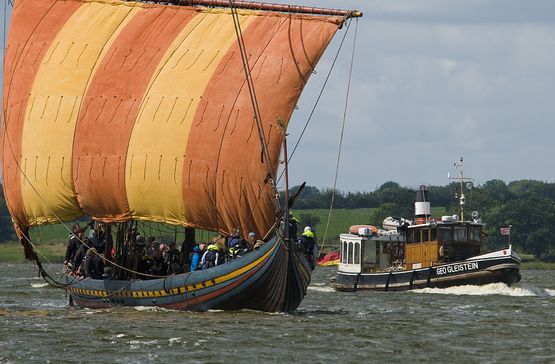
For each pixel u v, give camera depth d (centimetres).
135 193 13488
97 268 13775
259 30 13550
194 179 13075
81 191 13925
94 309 13425
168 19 14275
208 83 13362
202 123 13150
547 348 10038
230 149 12912
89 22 14588
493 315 13188
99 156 13775
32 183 14200
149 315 12069
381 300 15900
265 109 12950
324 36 13225
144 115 13575
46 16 14800
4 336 10462
